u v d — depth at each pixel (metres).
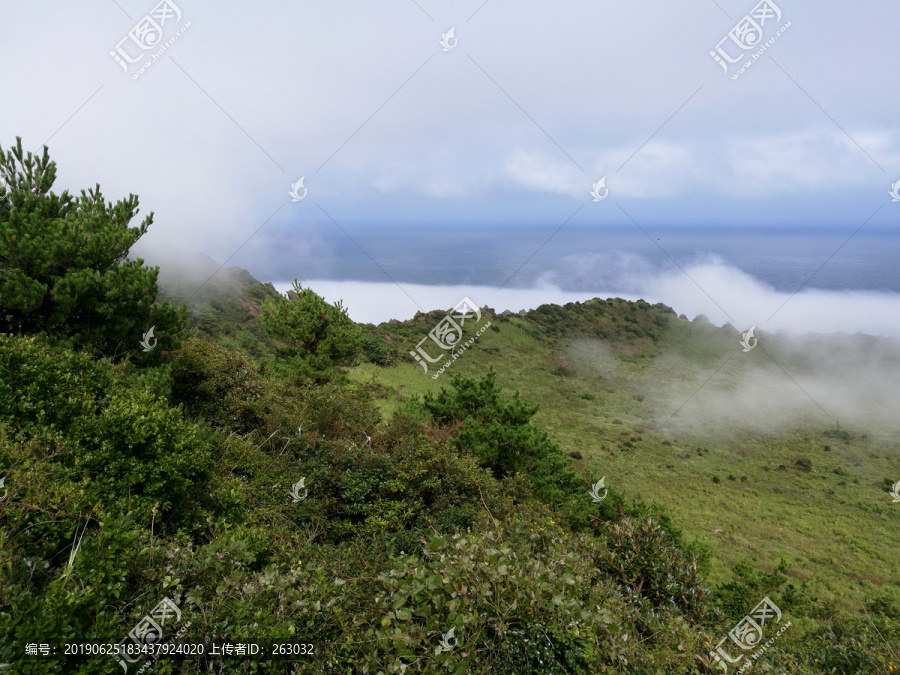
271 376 17.39
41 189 10.74
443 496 10.10
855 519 31.25
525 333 69.75
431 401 19.34
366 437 12.30
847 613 17.05
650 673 4.92
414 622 4.87
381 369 43.31
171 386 10.73
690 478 36.00
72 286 9.52
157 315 11.23
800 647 7.38
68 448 5.80
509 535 6.98
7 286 8.74
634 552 8.31
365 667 4.33
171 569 4.69
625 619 6.10
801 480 37.94
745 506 31.50
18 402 6.01
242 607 4.33
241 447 10.03
